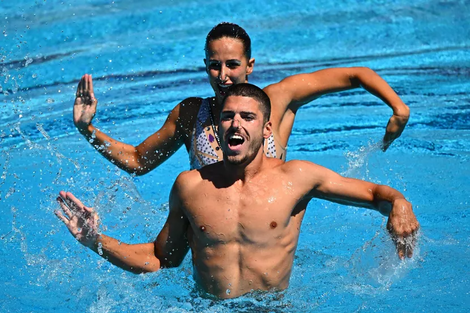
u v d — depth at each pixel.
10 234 16.28
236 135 11.35
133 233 16.12
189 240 12.20
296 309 11.98
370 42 33.34
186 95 27.14
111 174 20.19
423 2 37.34
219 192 11.77
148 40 33.38
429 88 27.66
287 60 31.41
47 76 29.64
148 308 12.12
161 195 18.95
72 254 15.18
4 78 29.27
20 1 37.00
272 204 11.67
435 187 18.78
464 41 33.19
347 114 25.77
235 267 11.73
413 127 23.75
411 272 13.67
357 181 11.95
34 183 19.52
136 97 27.23
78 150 22.16
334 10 36.97
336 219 17.31
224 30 13.73
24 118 25.39
